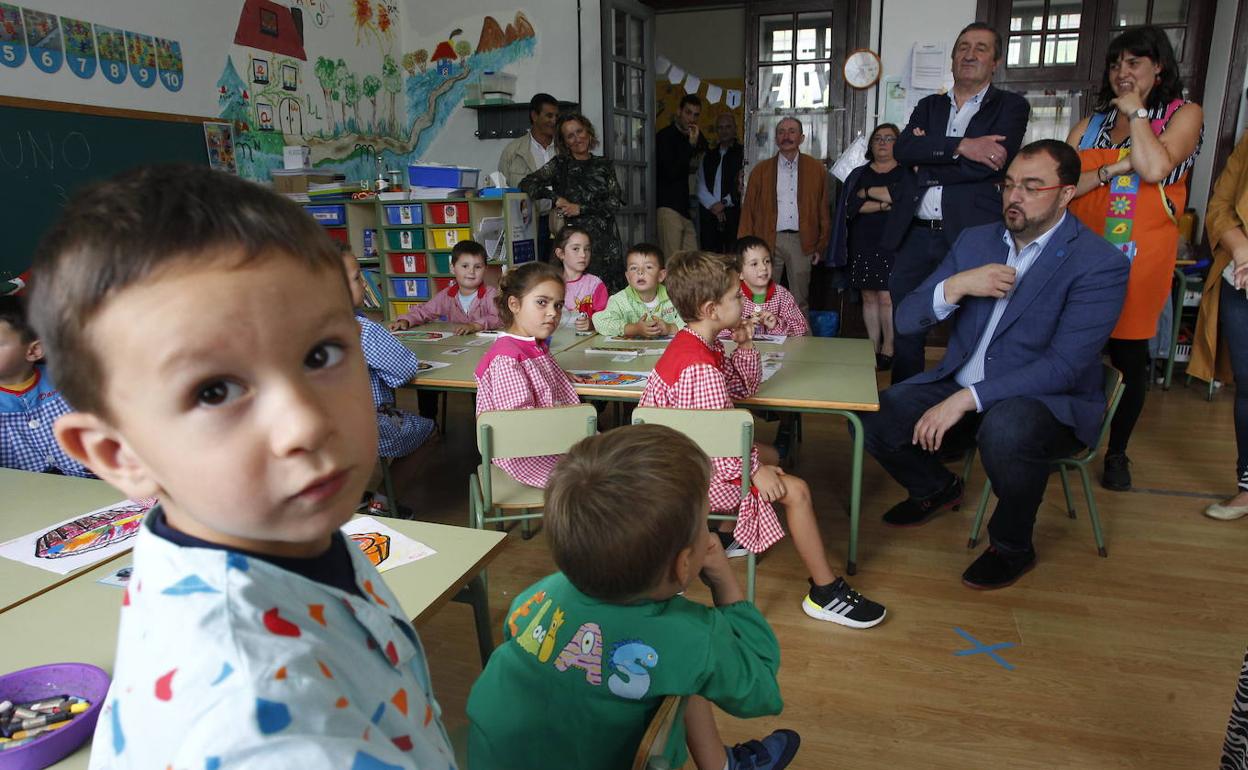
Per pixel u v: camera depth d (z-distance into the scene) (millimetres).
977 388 2363
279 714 329
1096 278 2281
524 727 985
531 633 1018
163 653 344
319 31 4992
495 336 3348
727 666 968
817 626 2170
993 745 1688
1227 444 3545
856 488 2363
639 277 3422
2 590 1119
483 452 2016
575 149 4691
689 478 973
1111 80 2693
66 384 354
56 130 3379
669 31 7125
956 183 3572
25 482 1588
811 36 5551
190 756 316
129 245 317
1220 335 3635
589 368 2707
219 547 380
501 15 5598
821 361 2799
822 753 1675
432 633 2145
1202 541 2615
